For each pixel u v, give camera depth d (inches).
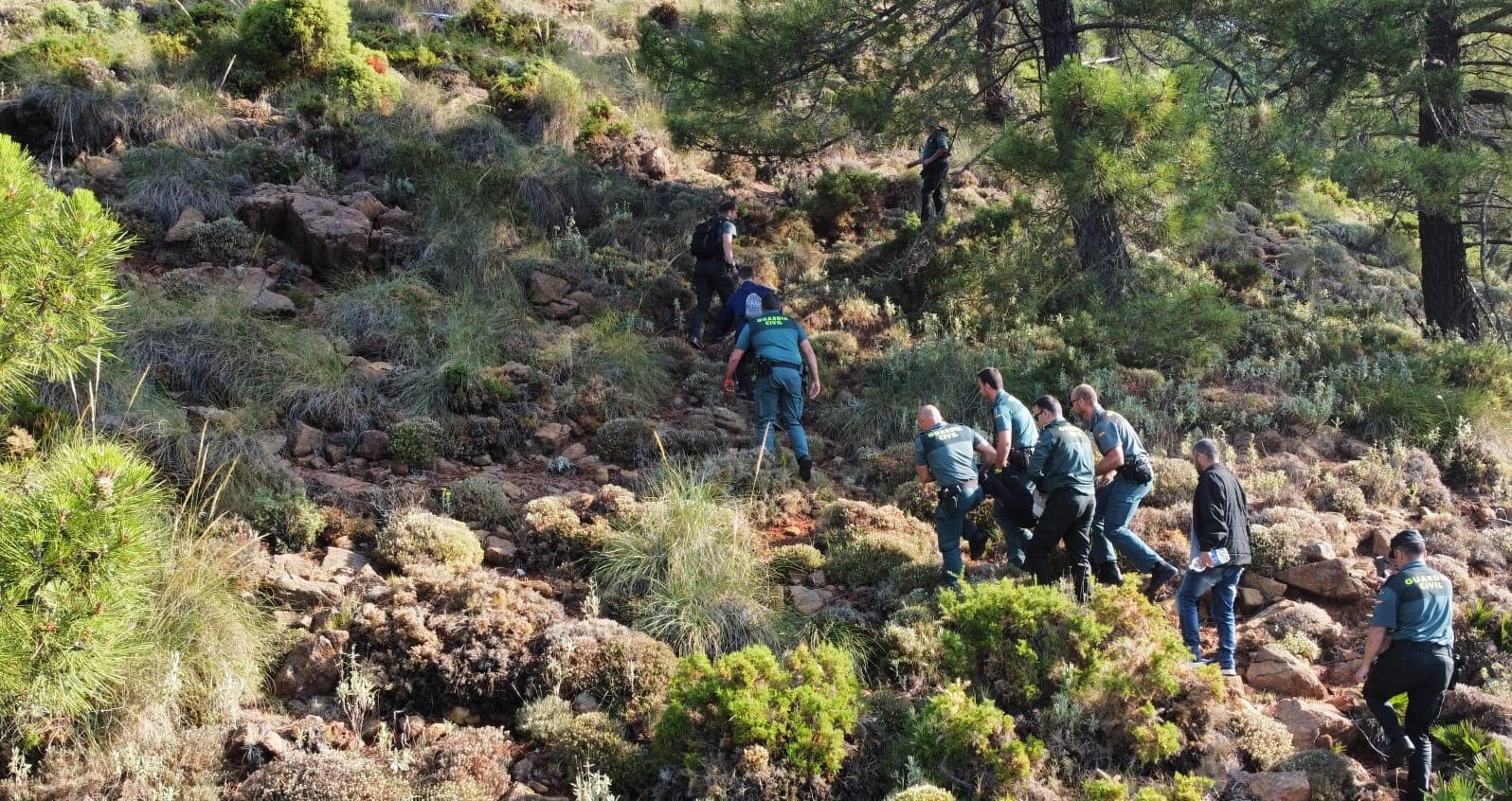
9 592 170.9
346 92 517.7
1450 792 207.2
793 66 496.4
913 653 250.2
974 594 252.4
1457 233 573.0
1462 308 573.9
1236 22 472.1
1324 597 305.4
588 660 235.6
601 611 266.7
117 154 444.8
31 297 186.1
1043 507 312.5
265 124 492.1
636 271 471.8
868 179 563.5
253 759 201.3
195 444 285.0
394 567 265.4
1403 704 249.3
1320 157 510.9
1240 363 449.7
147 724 199.3
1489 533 347.3
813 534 322.7
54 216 190.1
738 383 419.2
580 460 349.7
